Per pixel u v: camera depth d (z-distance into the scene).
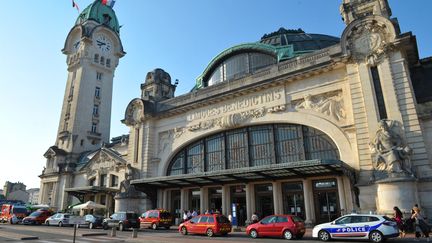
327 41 41.53
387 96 24.38
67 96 70.62
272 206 30.28
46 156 63.66
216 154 35.66
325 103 28.58
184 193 36.88
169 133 40.19
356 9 29.33
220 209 33.97
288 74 30.86
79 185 55.47
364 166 24.36
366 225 17.64
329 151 27.92
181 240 20.11
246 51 42.59
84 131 66.44
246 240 19.80
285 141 30.89
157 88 46.28
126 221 30.50
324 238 18.92
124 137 56.78
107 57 76.31
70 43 76.19
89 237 23.23
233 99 34.88
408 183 21.39
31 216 42.31
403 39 24.41
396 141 22.91
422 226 17.67
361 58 26.36
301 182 29.00
